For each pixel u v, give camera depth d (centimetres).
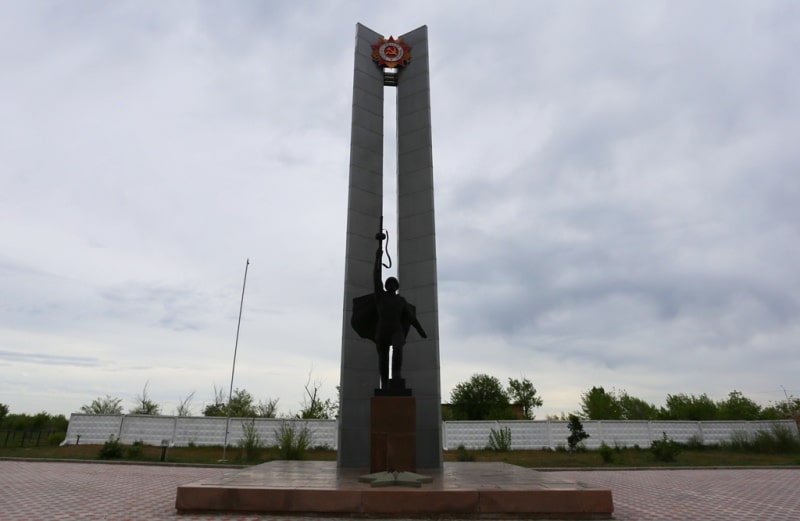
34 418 4050
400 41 1917
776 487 1466
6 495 1114
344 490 855
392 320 1236
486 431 3189
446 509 846
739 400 4678
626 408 5184
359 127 1773
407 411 1115
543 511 855
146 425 3042
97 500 1049
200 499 866
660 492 1340
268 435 2994
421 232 1667
